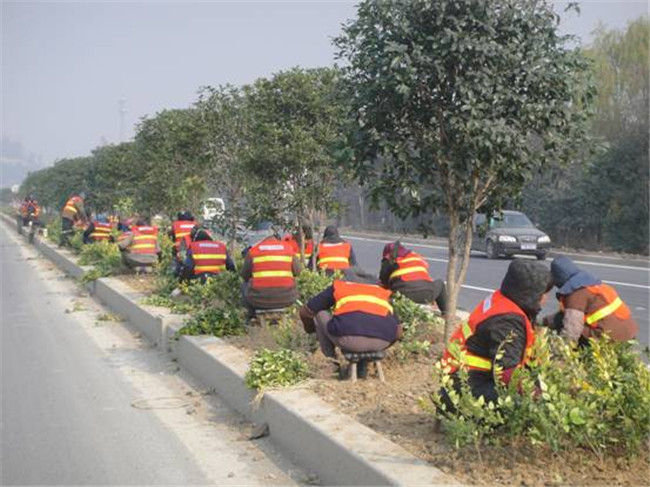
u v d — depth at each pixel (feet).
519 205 25.34
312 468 18.65
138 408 25.34
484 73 21.90
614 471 15.20
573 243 99.66
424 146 23.68
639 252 89.66
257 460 20.04
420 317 28.17
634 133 88.99
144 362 32.45
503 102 22.48
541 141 23.65
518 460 15.69
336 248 37.96
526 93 22.89
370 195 24.38
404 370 24.08
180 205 58.34
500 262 80.33
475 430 15.37
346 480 16.72
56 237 96.43
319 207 40.68
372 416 19.39
